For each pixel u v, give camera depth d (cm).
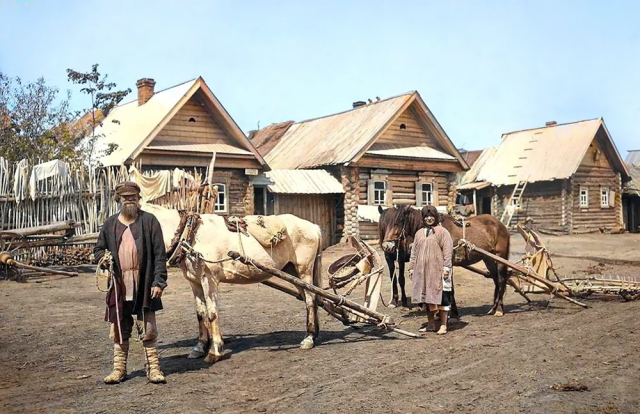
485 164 3844
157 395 582
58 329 918
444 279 840
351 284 928
